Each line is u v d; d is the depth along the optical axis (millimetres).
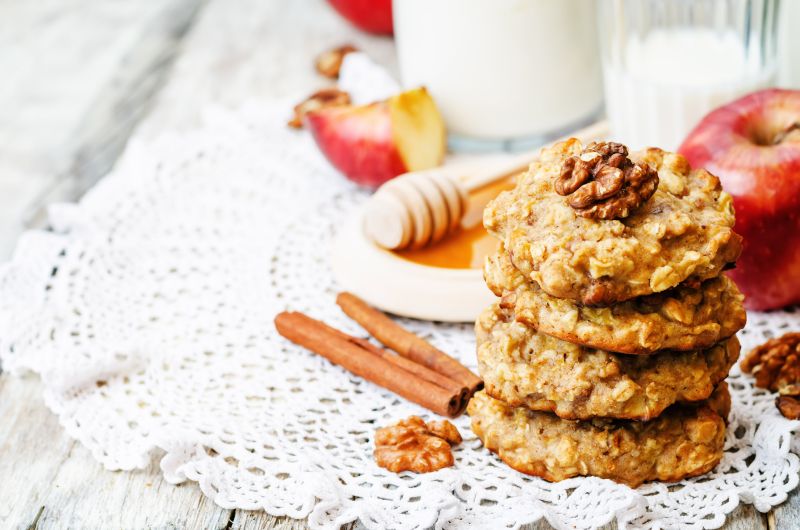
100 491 598
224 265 709
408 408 628
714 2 724
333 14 923
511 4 729
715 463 585
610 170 561
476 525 571
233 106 825
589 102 767
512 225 575
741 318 579
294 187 759
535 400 579
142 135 807
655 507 573
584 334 563
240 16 935
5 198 785
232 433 614
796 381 616
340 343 645
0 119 846
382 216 683
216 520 584
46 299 683
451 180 693
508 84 745
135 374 648
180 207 746
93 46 917
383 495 583
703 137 651
